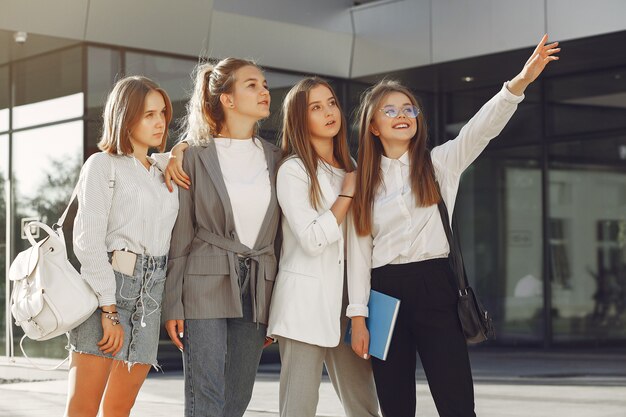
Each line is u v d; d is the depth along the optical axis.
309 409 4.46
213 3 11.98
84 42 11.51
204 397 4.40
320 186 4.48
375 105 4.44
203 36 12.06
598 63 13.23
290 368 4.47
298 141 4.52
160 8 11.67
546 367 11.84
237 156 4.57
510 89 4.21
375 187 4.43
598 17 11.40
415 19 12.86
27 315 4.12
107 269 4.18
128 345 4.25
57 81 11.97
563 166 14.05
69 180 12.03
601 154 13.66
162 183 4.43
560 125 14.03
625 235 13.62
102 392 4.27
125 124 4.29
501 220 14.63
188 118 4.80
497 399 8.47
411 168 4.40
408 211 4.36
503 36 12.13
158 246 4.34
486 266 14.77
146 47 11.80
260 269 4.48
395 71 13.14
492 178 14.73
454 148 4.39
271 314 4.48
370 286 4.45
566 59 12.91
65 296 4.09
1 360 13.12
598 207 13.78
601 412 7.41
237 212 4.46
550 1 11.77
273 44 12.67
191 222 4.48
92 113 11.76
